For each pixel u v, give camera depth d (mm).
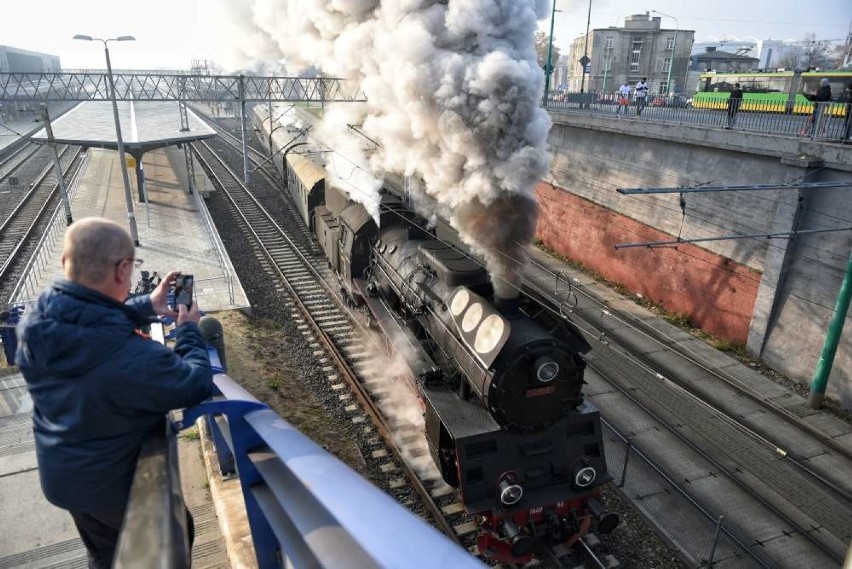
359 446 10359
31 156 39312
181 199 27625
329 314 15992
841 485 10078
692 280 16203
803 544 8750
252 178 32312
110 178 31797
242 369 12602
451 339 9148
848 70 20156
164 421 1943
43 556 6219
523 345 7715
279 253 20828
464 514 8766
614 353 14461
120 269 1931
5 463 7941
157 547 1093
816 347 13008
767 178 13922
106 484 1811
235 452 2002
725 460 10555
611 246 19328
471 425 8164
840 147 12148
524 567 8031
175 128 29891
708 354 14734
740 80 24688
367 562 1191
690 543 8656
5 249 20219
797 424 11688
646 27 50000
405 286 11242
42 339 1707
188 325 2232
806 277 13188
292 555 1517
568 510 8125
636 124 17609
